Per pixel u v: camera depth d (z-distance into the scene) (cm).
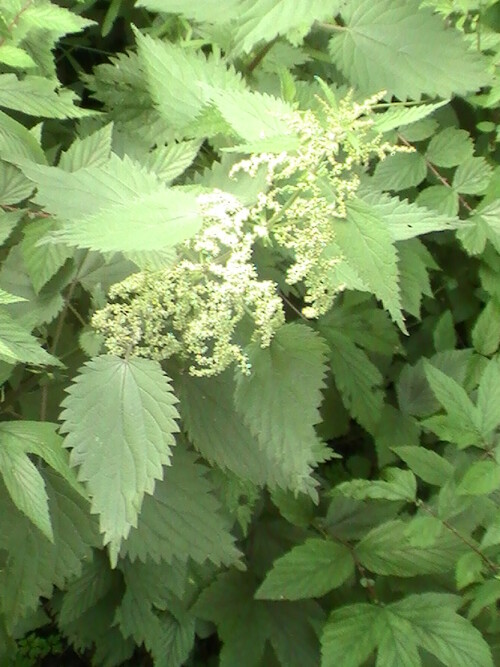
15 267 51
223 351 46
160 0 49
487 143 70
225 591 62
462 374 67
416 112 47
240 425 51
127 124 60
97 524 51
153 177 48
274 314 47
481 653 50
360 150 43
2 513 50
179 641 63
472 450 61
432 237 70
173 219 43
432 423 56
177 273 45
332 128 42
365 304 65
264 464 51
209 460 51
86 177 48
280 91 57
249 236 44
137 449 44
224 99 47
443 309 74
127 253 45
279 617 62
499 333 67
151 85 54
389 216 46
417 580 58
